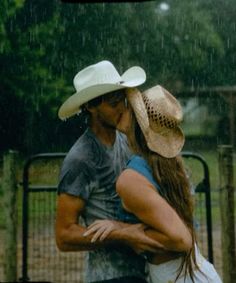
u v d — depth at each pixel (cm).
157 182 315
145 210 308
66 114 347
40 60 2270
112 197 340
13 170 647
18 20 2220
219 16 2970
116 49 2559
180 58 2814
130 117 326
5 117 2155
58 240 334
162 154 316
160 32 2747
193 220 324
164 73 2766
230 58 2941
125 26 2605
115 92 328
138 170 315
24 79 2152
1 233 908
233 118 2608
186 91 2830
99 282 338
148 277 333
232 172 630
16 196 649
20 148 2175
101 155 338
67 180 334
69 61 2328
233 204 633
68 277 712
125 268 336
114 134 344
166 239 306
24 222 618
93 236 321
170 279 318
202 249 809
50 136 2192
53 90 2180
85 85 349
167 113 320
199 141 2755
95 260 339
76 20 2408
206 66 2886
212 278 324
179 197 318
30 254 801
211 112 2833
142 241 311
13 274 654
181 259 318
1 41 2088
